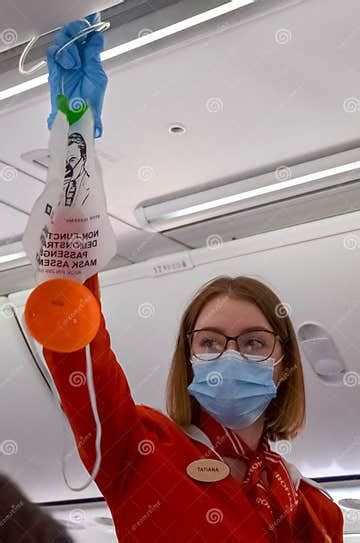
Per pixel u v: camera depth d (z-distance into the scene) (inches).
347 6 79.5
